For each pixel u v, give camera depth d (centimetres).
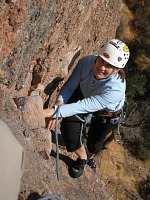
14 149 178
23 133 338
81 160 402
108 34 634
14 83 338
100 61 317
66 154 422
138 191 1155
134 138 1287
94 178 448
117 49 313
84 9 445
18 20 277
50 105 473
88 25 493
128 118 1339
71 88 354
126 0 1972
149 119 1345
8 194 164
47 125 355
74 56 465
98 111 359
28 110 346
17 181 175
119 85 321
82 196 396
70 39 425
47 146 350
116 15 639
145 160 1257
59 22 372
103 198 441
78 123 360
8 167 168
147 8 1930
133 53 1789
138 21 1902
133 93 1411
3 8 261
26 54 332
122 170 1179
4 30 275
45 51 374
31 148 335
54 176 361
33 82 395
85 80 338
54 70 416
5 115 326
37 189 295
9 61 303
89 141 401
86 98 329
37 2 294
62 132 370
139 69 1727
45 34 350
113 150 1204
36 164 327
